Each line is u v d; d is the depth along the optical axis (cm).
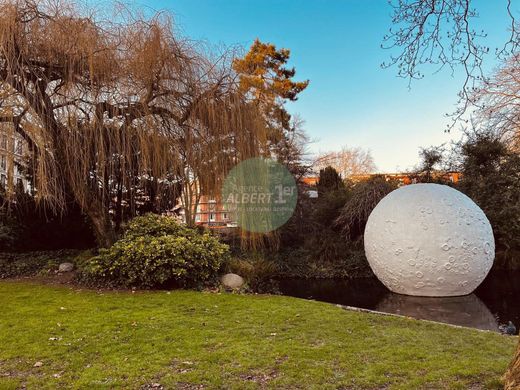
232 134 869
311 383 297
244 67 924
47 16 699
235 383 296
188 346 380
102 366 329
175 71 790
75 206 986
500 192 1084
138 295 622
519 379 254
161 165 820
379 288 880
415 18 373
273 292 794
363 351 372
